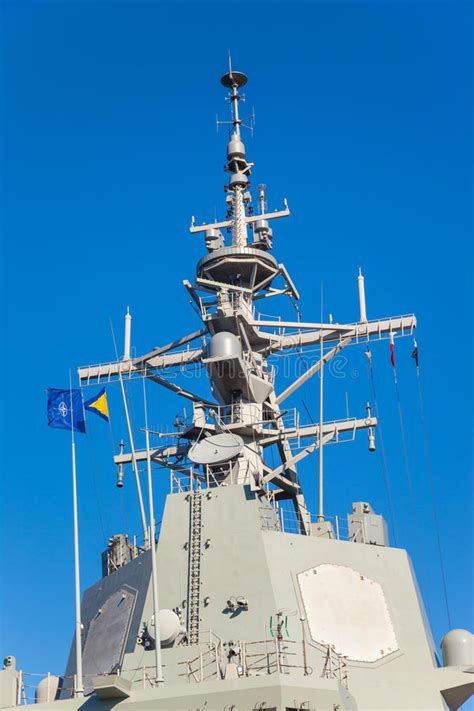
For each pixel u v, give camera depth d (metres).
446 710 29.78
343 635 29.78
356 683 29.19
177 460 35.56
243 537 30.66
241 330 35.75
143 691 26.59
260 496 31.86
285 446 35.38
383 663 29.78
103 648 30.86
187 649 28.34
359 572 31.06
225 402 35.91
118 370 37.38
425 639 30.69
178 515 31.58
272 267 37.19
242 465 33.34
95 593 33.06
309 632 29.44
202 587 30.09
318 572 30.59
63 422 31.14
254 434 35.00
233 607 29.50
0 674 28.64
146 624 29.45
